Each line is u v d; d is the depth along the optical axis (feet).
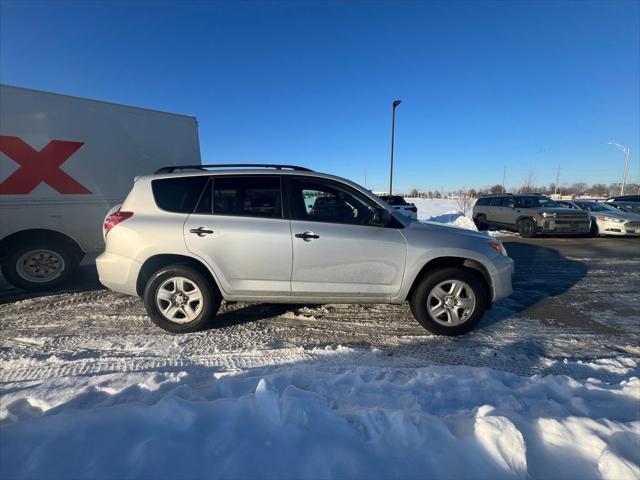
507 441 5.71
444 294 12.44
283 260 12.03
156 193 12.39
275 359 10.65
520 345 11.95
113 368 9.97
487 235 13.41
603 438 6.01
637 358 11.02
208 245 11.91
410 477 5.18
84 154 17.22
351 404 7.25
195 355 10.88
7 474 5.01
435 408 7.20
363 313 14.79
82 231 17.42
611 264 25.34
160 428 6.00
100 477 4.99
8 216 15.72
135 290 12.32
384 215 12.14
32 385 8.54
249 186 12.43
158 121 19.57
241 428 6.01
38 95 15.98
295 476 5.11
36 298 16.10
